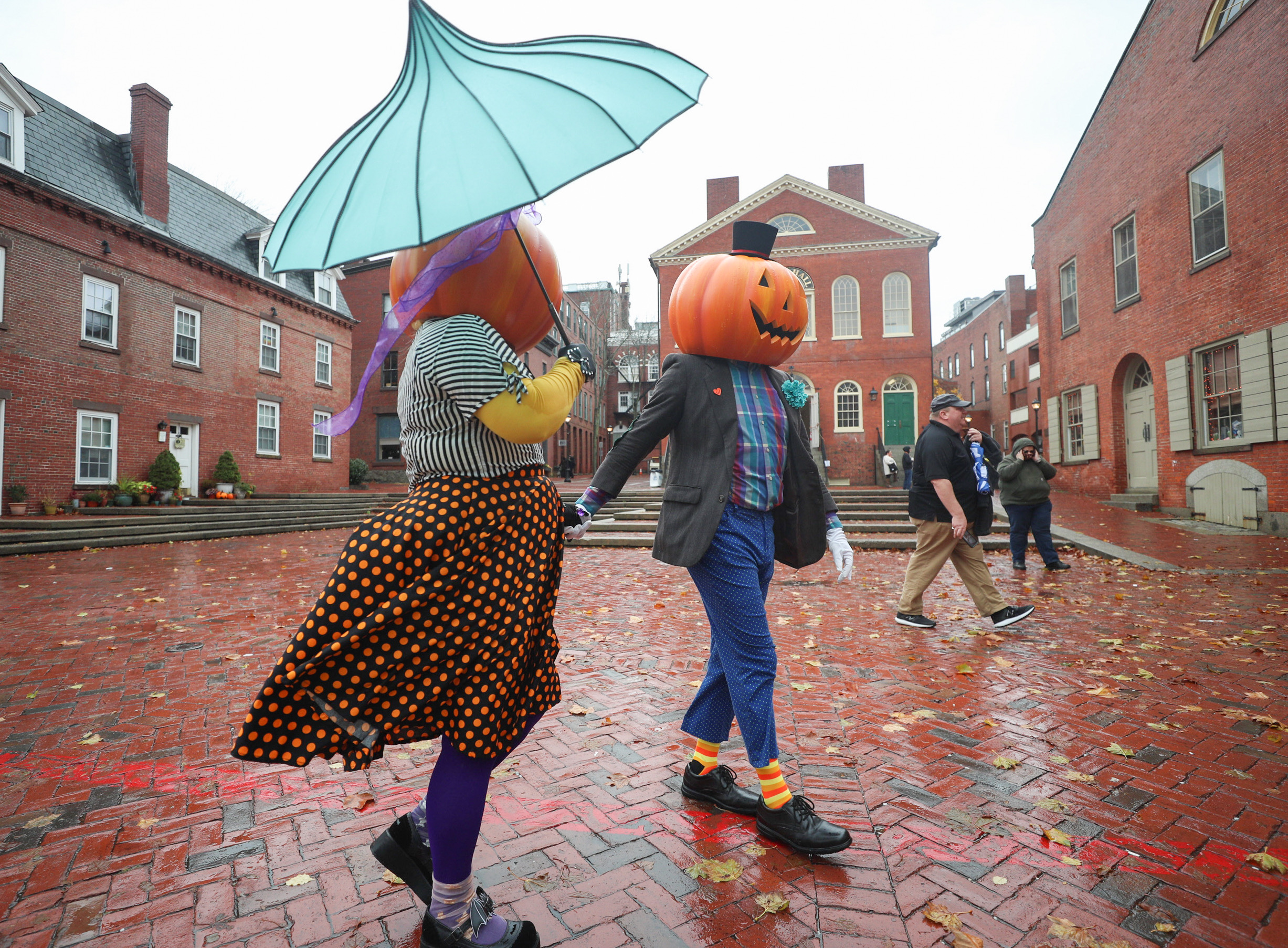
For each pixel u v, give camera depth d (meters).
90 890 1.96
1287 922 1.79
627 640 4.89
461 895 1.61
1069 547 9.55
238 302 20.17
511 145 1.48
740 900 1.88
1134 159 14.57
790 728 3.18
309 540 13.33
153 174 18.00
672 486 2.28
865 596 6.57
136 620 5.67
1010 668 4.11
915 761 2.81
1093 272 16.28
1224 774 2.67
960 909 1.84
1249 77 11.29
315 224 1.61
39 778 2.72
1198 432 12.72
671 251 26.89
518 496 1.64
